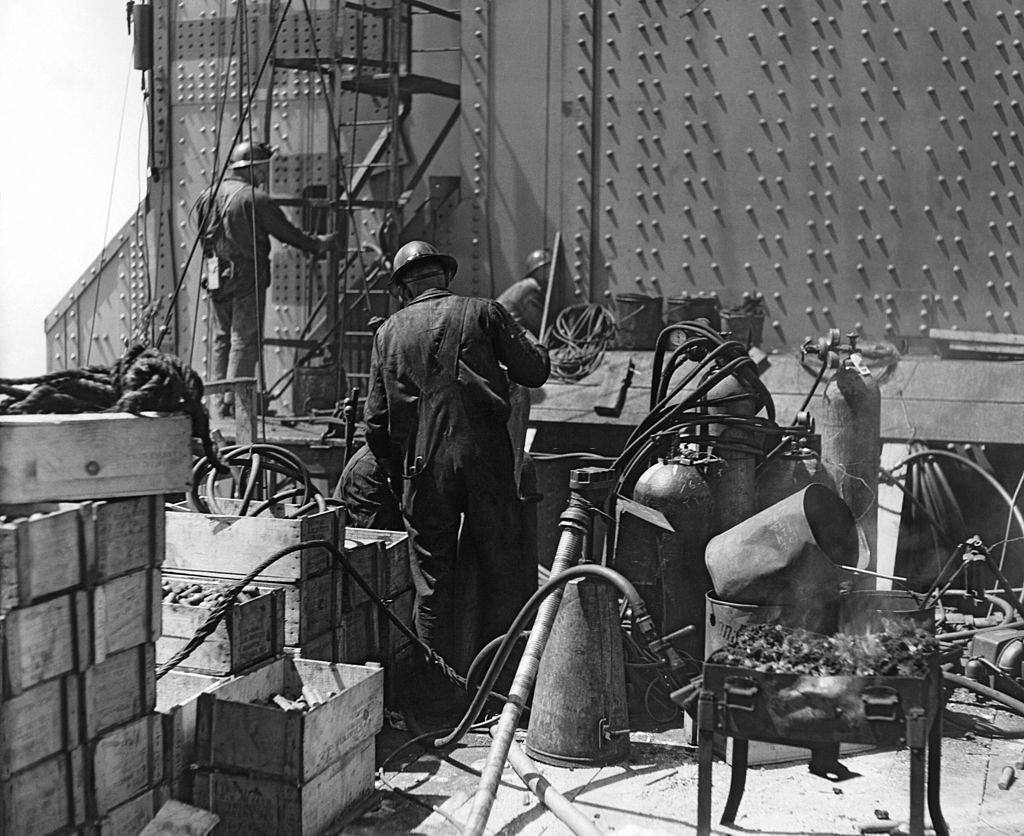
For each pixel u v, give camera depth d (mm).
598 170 9750
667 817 4059
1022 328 8820
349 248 11062
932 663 3572
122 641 3441
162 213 11555
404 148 11219
